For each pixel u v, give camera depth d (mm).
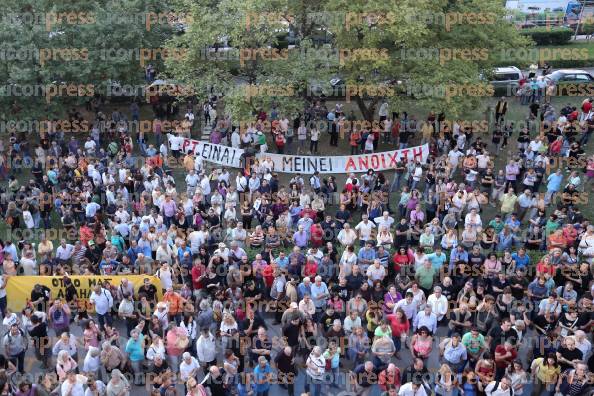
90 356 17797
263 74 31609
